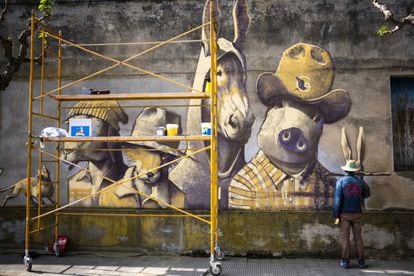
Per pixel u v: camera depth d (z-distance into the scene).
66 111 7.63
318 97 7.18
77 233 7.39
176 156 7.33
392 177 6.96
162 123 7.40
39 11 7.81
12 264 6.62
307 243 6.98
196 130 7.31
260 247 7.04
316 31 7.26
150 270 6.30
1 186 7.63
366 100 7.11
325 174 7.05
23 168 7.62
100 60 7.61
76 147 7.50
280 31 7.31
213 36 6.11
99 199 7.41
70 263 6.69
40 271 6.21
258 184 7.14
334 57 7.20
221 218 7.13
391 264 6.61
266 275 6.02
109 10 7.64
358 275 6.02
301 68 7.24
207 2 7.46
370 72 7.13
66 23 7.71
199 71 7.41
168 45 7.50
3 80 6.43
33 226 7.50
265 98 7.25
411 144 7.16
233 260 6.89
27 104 7.70
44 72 7.68
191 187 7.24
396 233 6.87
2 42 6.27
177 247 7.19
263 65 7.30
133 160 7.42
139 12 7.57
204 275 6.01
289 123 7.18
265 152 7.18
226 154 7.23
